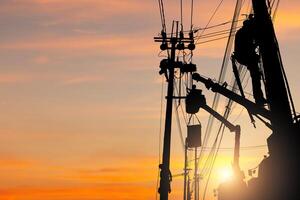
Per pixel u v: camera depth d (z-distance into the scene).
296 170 14.33
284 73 14.52
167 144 36.25
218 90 15.35
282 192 14.45
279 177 14.51
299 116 14.46
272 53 14.48
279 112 14.40
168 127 36.22
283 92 14.40
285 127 14.37
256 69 15.18
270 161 14.78
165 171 36.09
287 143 14.37
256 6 14.65
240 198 18.70
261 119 14.94
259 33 14.59
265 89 14.62
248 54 15.07
